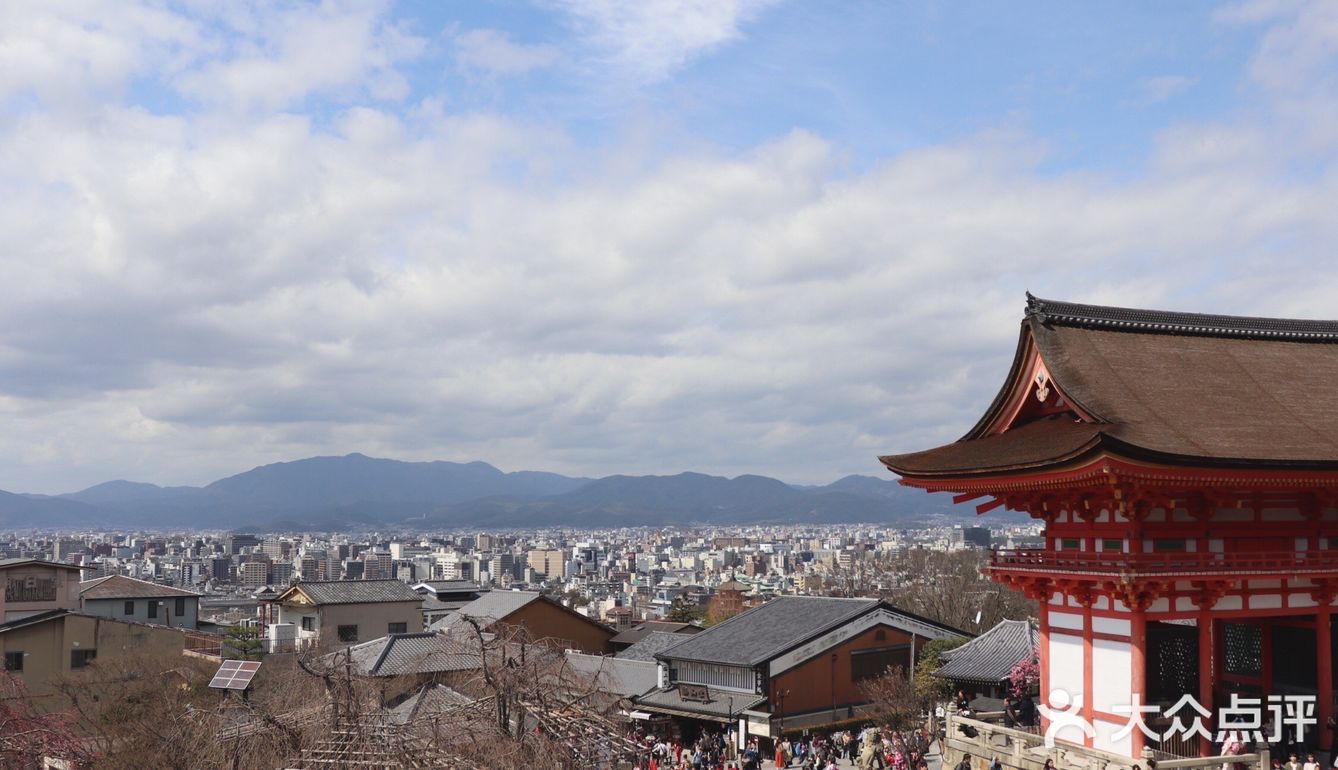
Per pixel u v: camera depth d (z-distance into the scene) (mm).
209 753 35688
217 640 91438
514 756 34281
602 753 39188
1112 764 36062
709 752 65062
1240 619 43719
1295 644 41125
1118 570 35781
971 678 68188
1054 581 39531
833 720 75562
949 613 115188
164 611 107875
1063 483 37125
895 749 53188
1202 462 34094
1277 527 39188
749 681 74250
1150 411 38094
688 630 121125
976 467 39094
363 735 34031
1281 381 42344
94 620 84375
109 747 43938
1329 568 37562
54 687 69188
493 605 107625
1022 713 45750
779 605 86250
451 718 37188
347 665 36562
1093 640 38438
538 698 37594
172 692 62406
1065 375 39594
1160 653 39656
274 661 70375
